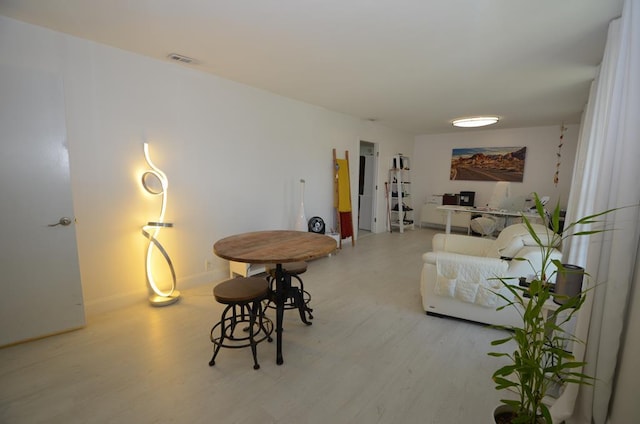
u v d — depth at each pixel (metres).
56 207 2.25
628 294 1.34
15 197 2.10
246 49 2.62
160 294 2.97
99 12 2.05
